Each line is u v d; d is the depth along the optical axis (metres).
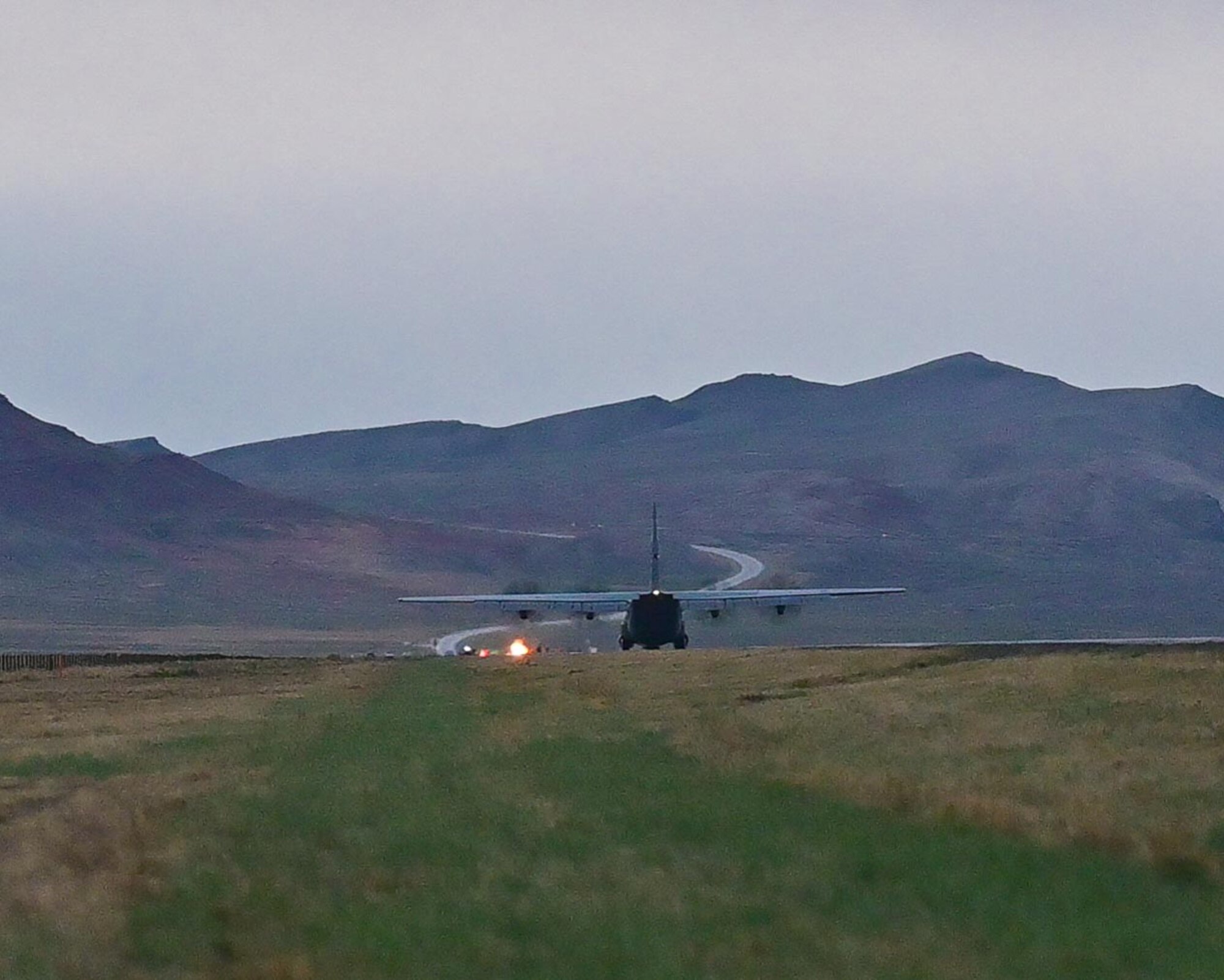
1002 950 66.81
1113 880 82.06
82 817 107.00
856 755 141.25
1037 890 79.31
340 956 65.50
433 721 187.12
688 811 104.69
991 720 164.38
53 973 63.09
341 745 157.50
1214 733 144.88
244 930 70.69
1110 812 103.25
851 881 81.12
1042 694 184.75
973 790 114.81
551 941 68.12
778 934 68.88
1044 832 96.06
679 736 159.62
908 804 108.75
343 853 90.31
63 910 73.81
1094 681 192.75
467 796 113.44
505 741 159.25
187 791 122.31
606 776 125.94
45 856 89.31
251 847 92.44
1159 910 75.81
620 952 65.75
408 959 65.06
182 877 82.44
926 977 61.94
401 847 91.62
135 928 71.19
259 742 165.12
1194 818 101.81
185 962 65.25
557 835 95.12
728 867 84.62
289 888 79.69
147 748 167.62
